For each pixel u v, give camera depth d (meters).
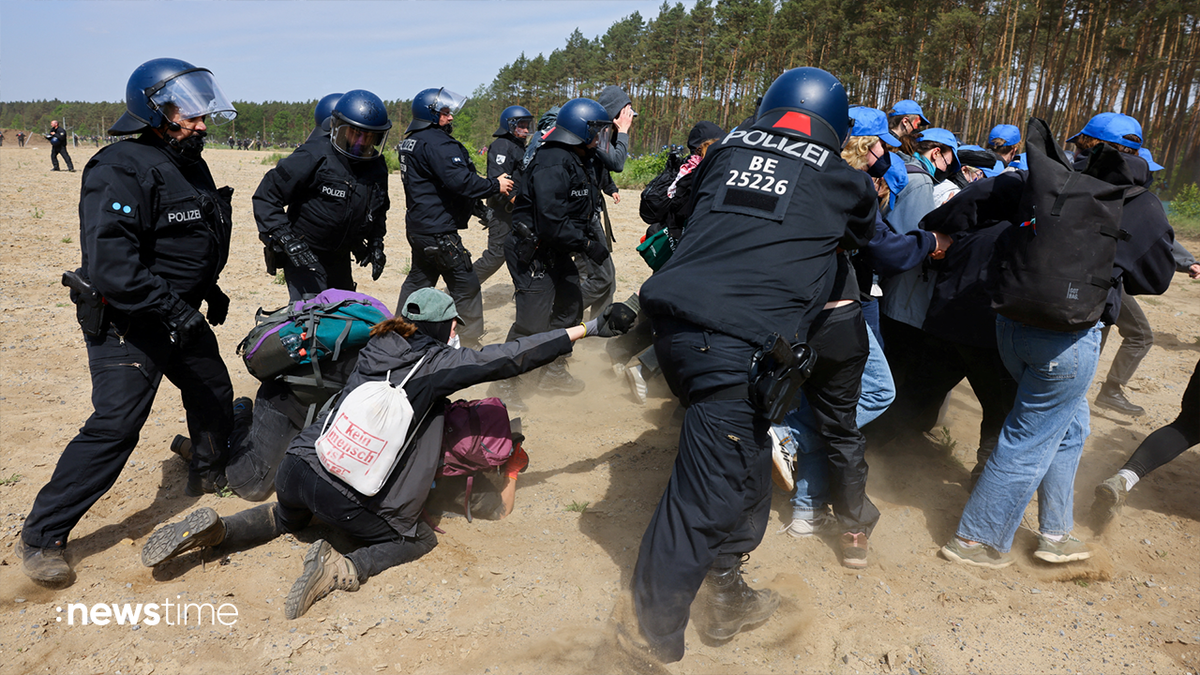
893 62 53.84
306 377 3.71
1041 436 3.34
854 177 2.77
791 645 2.96
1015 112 44.91
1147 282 3.30
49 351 6.02
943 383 4.43
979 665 2.91
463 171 5.26
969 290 3.76
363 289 8.28
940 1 48.88
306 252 4.44
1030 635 3.09
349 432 3.04
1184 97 41.72
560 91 114.44
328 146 4.45
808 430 3.62
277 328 3.61
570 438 4.79
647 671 2.72
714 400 2.68
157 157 3.22
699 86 87.62
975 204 3.47
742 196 2.75
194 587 3.13
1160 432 3.90
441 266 5.56
